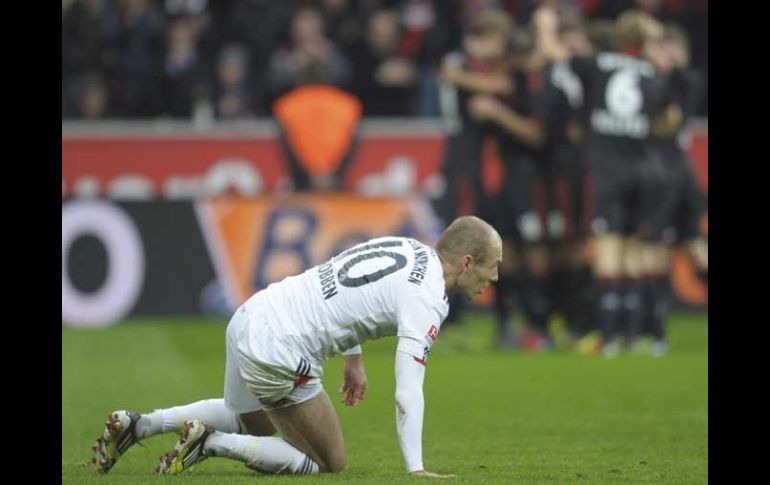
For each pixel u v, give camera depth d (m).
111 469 23.42
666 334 56.38
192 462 21.80
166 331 58.59
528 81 51.62
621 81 50.19
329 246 63.69
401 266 21.81
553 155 52.00
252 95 73.12
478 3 69.62
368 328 21.86
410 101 73.00
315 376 21.91
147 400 36.09
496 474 23.14
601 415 32.78
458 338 53.31
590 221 52.25
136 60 74.00
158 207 63.88
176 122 71.69
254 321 21.80
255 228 63.81
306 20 72.19
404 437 21.28
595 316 52.53
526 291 52.78
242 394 22.55
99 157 63.97
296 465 22.05
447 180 52.69
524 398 36.41
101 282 63.31
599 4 72.25
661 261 51.72
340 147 63.66
